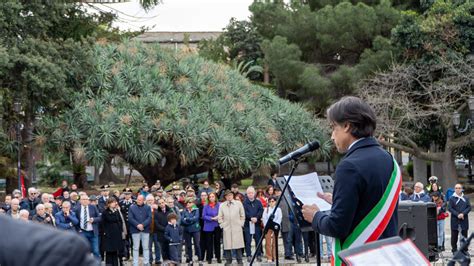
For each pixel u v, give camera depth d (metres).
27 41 29.41
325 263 20.17
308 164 45.66
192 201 20.95
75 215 19.33
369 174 4.45
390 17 39.16
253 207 20.92
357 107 4.62
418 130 37.47
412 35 35.72
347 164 4.49
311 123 37.06
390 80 35.38
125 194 22.09
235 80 37.38
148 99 32.56
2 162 31.80
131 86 33.41
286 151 37.12
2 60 27.34
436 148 42.66
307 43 41.50
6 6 28.66
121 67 33.53
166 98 33.44
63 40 33.12
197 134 32.09
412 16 36.44
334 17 40.00
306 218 4.73
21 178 31.91
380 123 34.25
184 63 35.59
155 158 31.67
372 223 4.45
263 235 6.88
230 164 32.59
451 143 36.00
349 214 4.41
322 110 40.62
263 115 35.28
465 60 35.12
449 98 35.25
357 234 4.46
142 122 31.73
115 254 19.67
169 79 34.78
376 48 37.81
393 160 4.63
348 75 38.00
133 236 19.91
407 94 35.09
